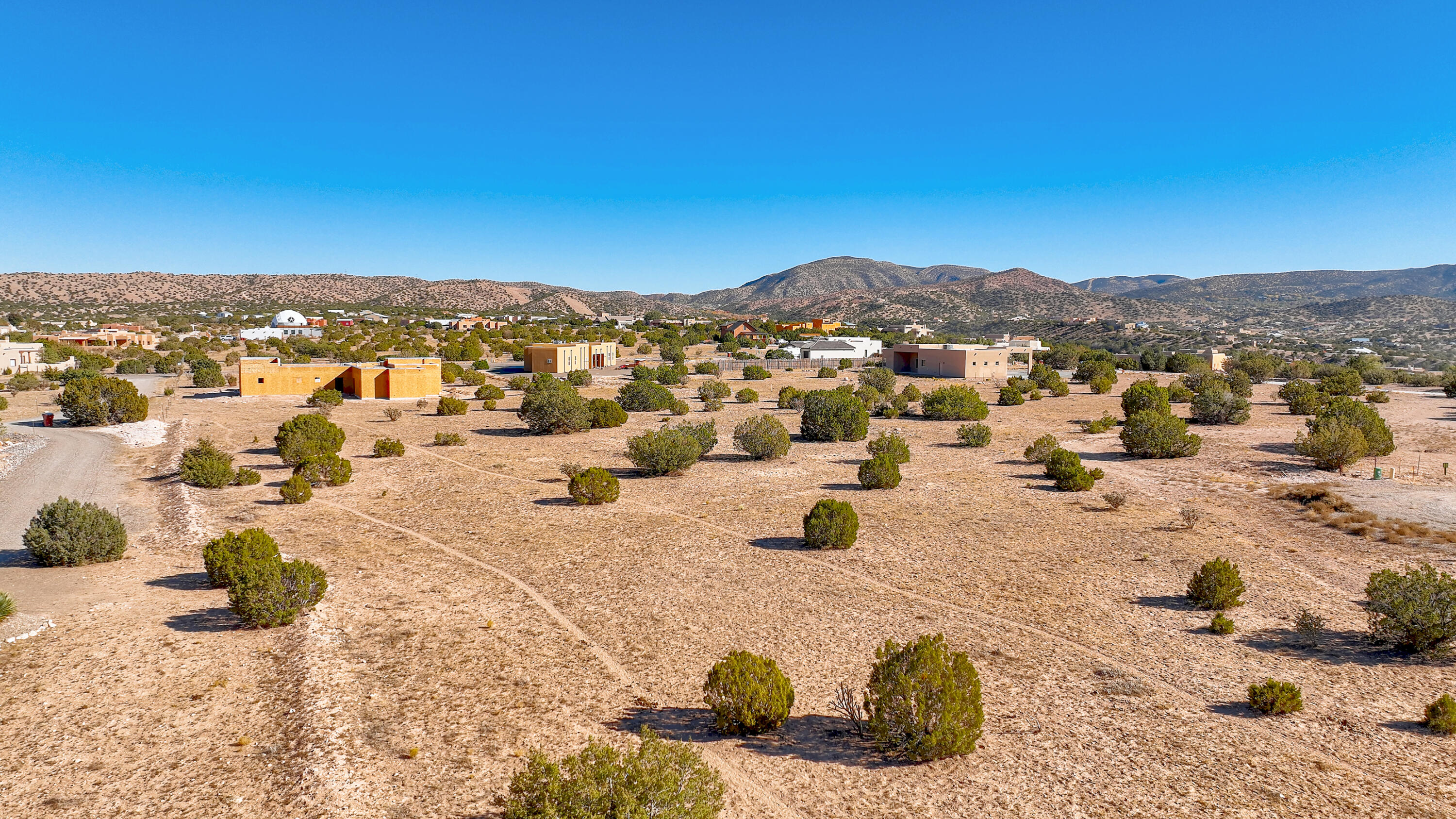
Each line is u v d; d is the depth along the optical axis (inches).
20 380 2711.6
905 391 2484.0
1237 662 552.7
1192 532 906.7
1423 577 566.6
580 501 1088.2
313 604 645.3
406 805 370.0
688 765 337.1
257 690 498.3
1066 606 670.5
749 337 6441.9
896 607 669.3
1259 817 365.4
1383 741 438.3
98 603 664.4
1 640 578.6
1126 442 1470.2
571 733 446.3
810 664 551.2
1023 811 371.9
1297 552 820.6
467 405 2301.9
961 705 416.8
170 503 1071.0
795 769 410.9
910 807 374.6
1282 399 2297.0
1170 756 423.8
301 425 1427.2
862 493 1149.7
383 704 479.5
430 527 957.8
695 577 756.0
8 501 1091.9
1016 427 1899.6
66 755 415.2
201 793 379.6
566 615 650.8
